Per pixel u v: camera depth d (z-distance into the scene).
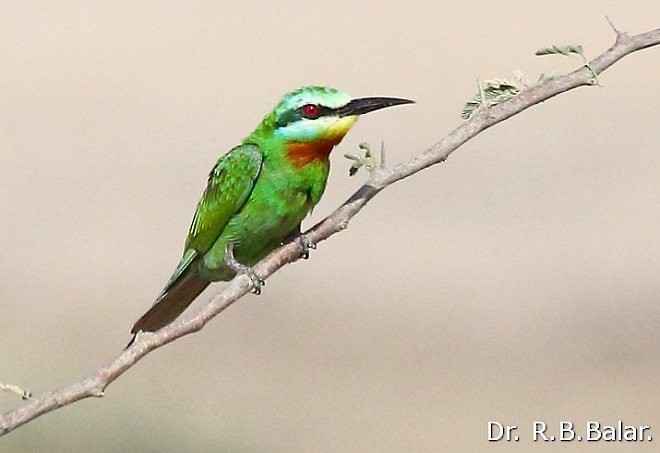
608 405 14.11
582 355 15.81
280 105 8.97
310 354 15.95
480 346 16.20
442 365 15.58
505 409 14.16
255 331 16.69
